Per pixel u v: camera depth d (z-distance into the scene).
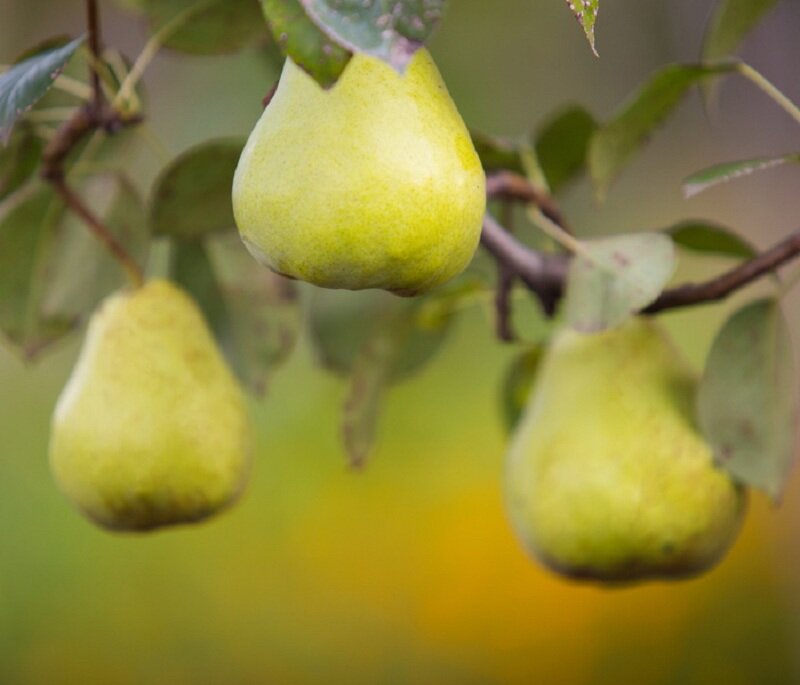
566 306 0.84
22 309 0.92
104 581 1.26
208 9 0.88
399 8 0.72
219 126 1.16
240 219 0.77
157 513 0.89
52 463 0.90
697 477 0.89
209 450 0.89
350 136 0.76
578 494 0.89
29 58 0.83
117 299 0.90
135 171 1.21
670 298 0.86
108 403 0.88
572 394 0.90
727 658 1.28
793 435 0.87
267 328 0.94
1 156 0.91
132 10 0.90
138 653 1.25
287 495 1.28
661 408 0.89
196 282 0.94
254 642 1.27
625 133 0.89
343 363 0.99
